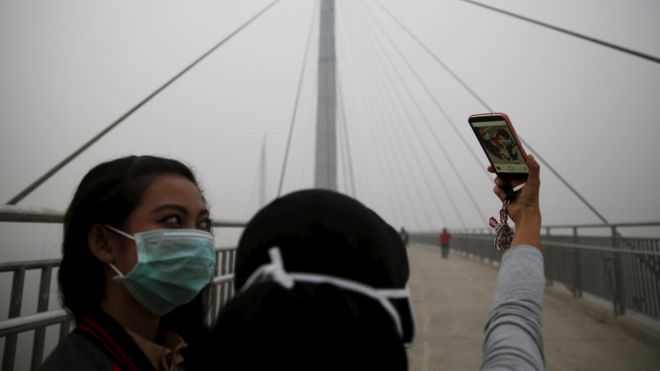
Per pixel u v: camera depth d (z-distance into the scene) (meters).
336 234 0.69
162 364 1.40
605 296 5.86
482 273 11.56
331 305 0.62
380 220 0.81
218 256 4.43
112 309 1.43
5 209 1.91
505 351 0.82
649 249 5.43
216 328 0.67
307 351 0.60
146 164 1.47
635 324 4.90
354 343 0.62
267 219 0.74
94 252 1.39
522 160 1.27
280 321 0.61
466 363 4.10
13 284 2.12
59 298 1.40
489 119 1.27
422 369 3.95
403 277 0.79
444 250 18.45
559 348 4.51
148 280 1.40
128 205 1.39
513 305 0.94
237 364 0.61
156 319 1.54
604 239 6.34
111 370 1.21
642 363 4.02
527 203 1.19
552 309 6.38
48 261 2.30
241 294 0.68
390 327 0.66
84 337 1.26
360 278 0.68
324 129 26.19
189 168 1.60
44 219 2.15
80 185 1.44
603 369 3.89
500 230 1.27
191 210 1.49
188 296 1.48
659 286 4.61
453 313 6.27
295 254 0.68
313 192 0.77
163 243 1.40
